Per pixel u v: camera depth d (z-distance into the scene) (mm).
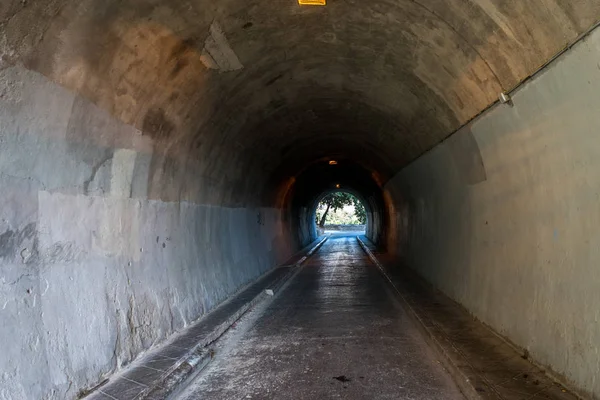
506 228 5684
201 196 8039
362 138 12664
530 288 4914
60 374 3824
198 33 4988
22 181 3619
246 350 5934
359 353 5730
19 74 3314
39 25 3246
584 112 3652
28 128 3580
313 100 9133
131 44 4316
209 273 8195
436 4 4543
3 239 3436
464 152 7047
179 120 6168
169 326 6039
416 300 8430
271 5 5113
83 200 4484
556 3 3258
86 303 4383
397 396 4363
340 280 12242
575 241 4012
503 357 4980
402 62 6441
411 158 11117
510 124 5086
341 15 5523
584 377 3783
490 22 4160
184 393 4520
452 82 5855
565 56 3535
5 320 3400
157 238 6180
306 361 5445
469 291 7285
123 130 4934
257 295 9164
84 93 4078
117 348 4738
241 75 6641
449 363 4996
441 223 9586
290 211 20250
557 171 4293
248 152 10172
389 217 20078
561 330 4203
